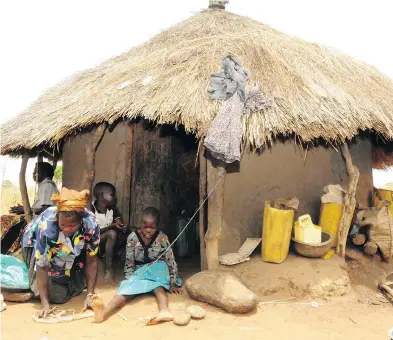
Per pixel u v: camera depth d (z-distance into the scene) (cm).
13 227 751
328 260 551
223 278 490
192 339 398
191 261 713
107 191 595
